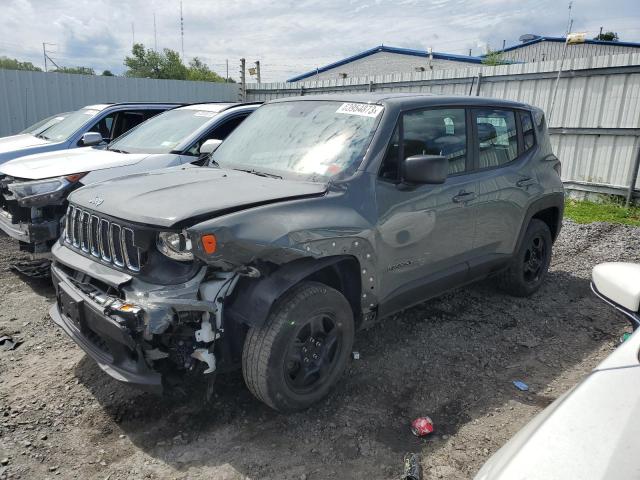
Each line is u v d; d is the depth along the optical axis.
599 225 8.05
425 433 2.99
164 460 2.78
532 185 4.71
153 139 6.55
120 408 3.21
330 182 3.28
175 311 2.68
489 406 3.30
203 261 2.72
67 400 3.28
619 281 2.27
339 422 3.12
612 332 4.40
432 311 4.75
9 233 5.45
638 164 9.20
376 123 3.56
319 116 3.90
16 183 5.09
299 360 3.06
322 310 3.08
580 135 9.94
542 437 1.54
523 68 10.59
